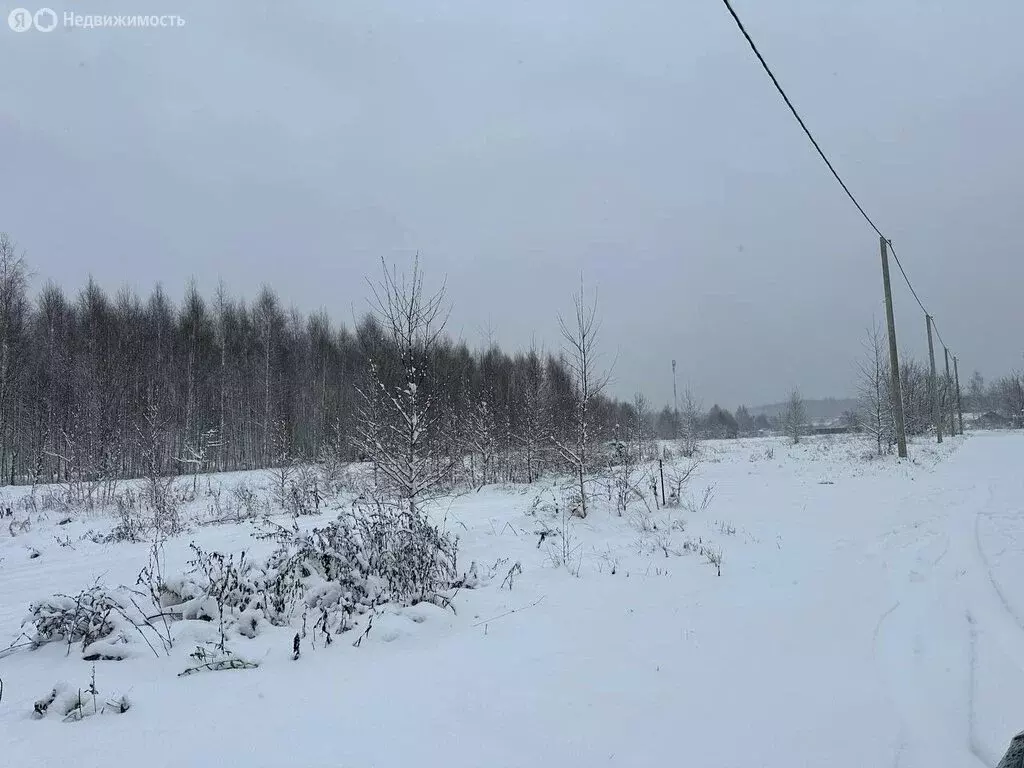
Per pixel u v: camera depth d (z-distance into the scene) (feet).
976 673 12.50
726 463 75.66
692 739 9.95
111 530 38.70
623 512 38.01
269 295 128.88
